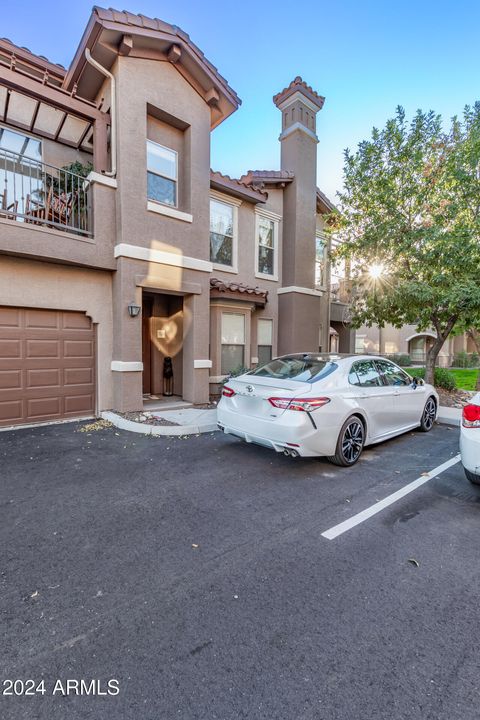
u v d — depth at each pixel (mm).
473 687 1832
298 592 2537
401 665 1960
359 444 5211
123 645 2061
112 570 2742
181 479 4523
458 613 2367
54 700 1739
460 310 9242
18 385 6758
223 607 2379
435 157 9578
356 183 10195
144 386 9500
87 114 7023
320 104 12531
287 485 4398
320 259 14008
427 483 4527
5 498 3914
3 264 6402
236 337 10656
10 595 2451
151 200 7660
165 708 1706
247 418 4961
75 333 7367
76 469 4781
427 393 7020
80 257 6902
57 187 7820
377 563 2896
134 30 6828
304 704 1732
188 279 8336
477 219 8828
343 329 16250
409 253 9445
